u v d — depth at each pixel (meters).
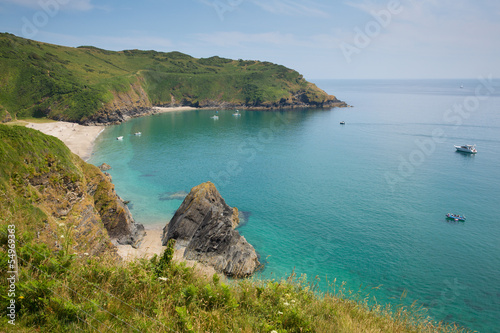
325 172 82.12
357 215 55.75
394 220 53.72
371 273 38.38
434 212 57.06
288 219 54.12
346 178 77.12
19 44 180.88
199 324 7.03
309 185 71.81
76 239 30.20
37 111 149.88
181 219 43.28
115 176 76.56
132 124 156.50
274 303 9.20
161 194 65.00
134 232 44.66
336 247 44.72
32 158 32.19
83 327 6.34
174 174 79.12
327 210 57.91
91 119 147.00
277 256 42.22
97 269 8.73
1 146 29.75
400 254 42.88
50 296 6.79
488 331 29.02
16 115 145.75
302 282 11.42
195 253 39.12
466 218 54.41
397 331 9.05
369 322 8.96
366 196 64.94
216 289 8.97
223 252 39.59
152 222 51.44
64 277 7.96
